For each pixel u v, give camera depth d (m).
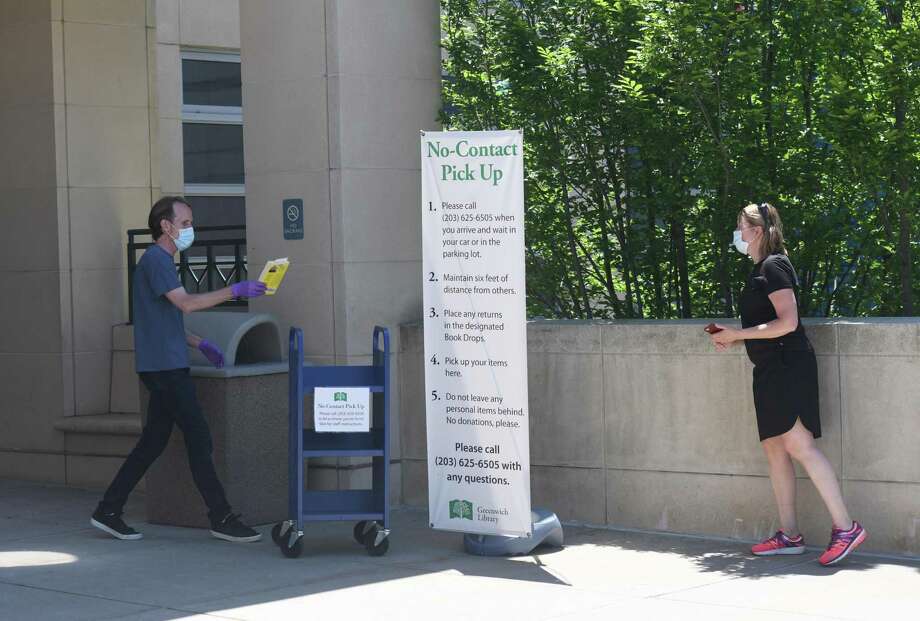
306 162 9.05
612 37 9.21
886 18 8.78
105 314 10.90
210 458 8.03
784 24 8.85
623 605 6.30
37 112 10.73
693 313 9.57
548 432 8.50
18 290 10.87
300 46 9.06
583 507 8.39
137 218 11.13
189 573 7.18
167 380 7.94
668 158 8.96
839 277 9.27
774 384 7.10
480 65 9.62
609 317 9.76
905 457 7.23
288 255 9.16
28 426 10.80
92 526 8.70
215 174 14.51
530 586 6.77
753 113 8.52
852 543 7.04
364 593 6.63
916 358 7.18
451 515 7.59
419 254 9.30
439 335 7.55
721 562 7.27
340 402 7.61
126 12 11.09
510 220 7.32
